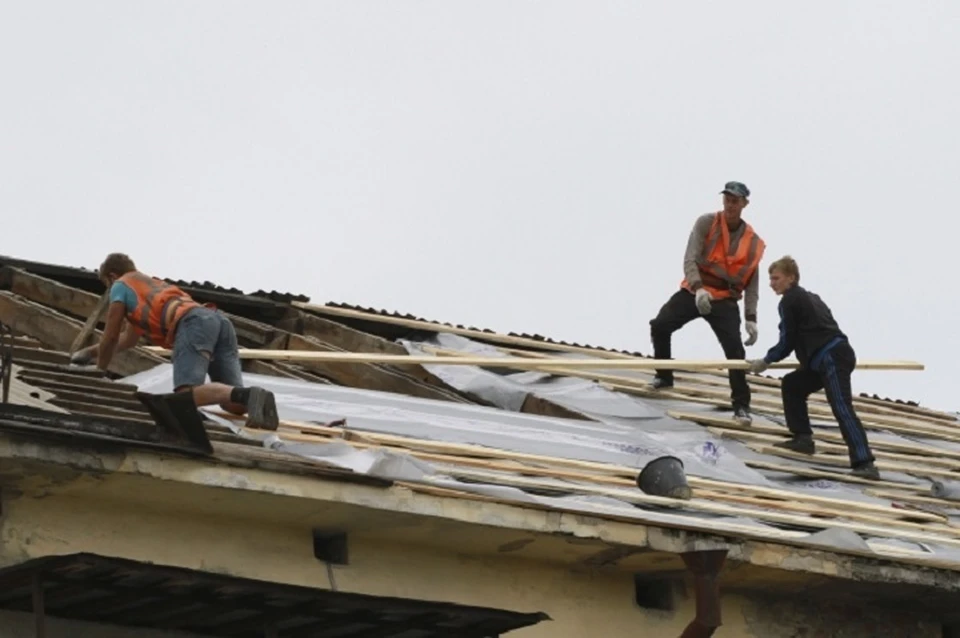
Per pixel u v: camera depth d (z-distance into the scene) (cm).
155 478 1828
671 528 2153
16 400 1998
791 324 2864
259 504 1930
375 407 2498
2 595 1805
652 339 3059
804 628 2411
